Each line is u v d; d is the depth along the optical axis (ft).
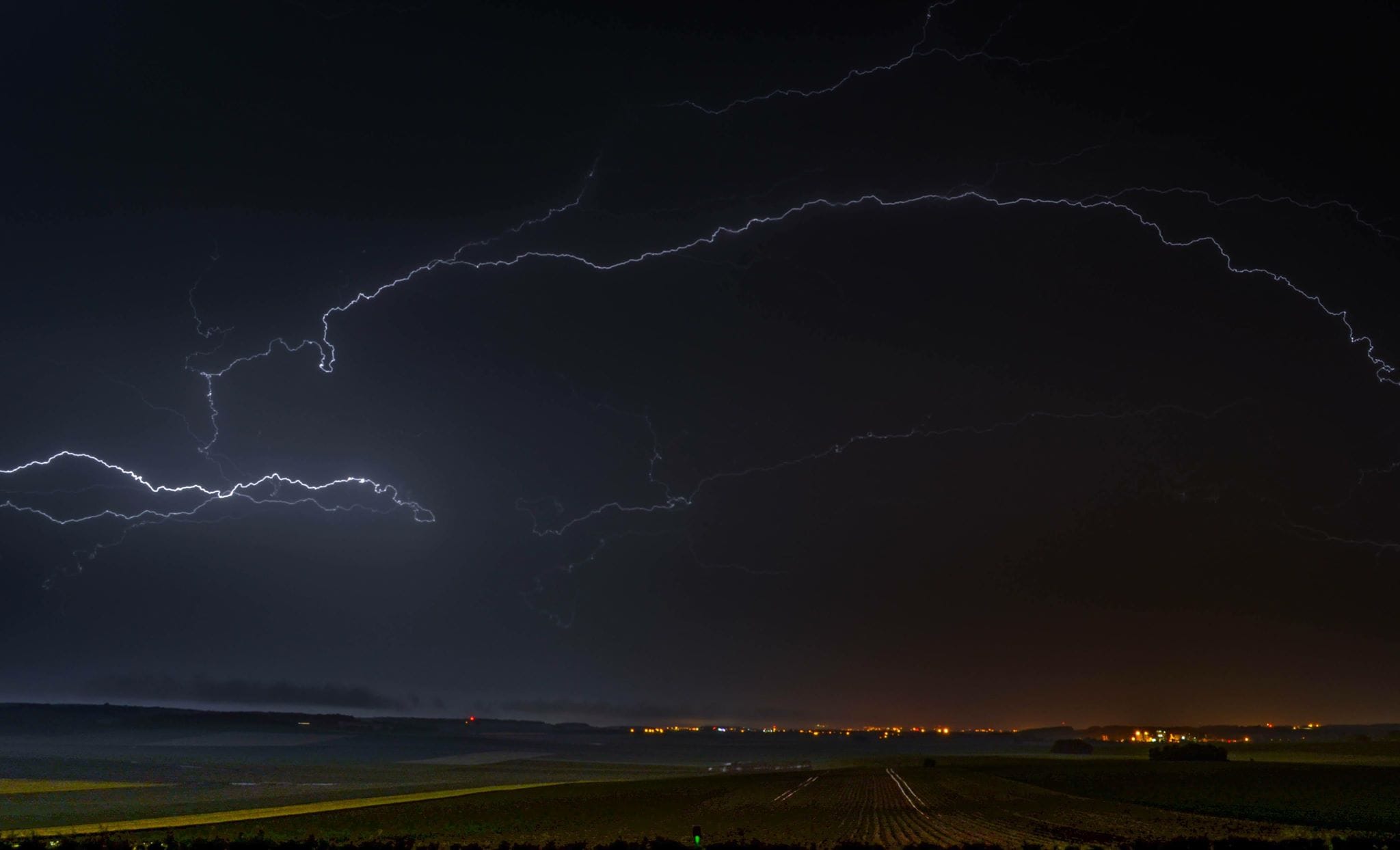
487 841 80.64
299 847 71.92
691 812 108.58
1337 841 72.90
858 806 116.47
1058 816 101.86
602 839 81.97
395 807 117.80
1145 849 71.77
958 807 113.39
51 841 73.31
